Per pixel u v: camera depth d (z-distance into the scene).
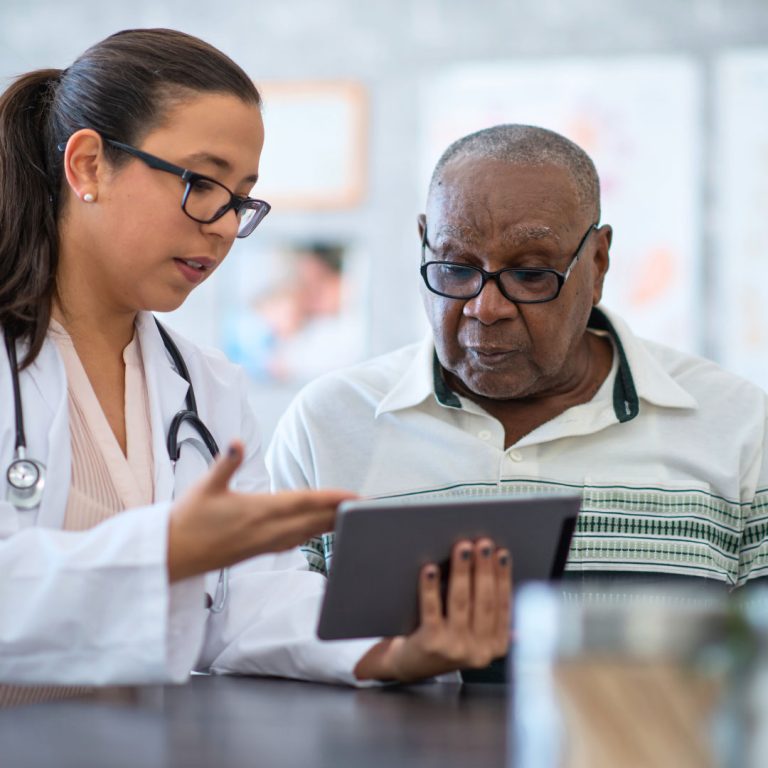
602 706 0.55
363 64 3.34
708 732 0.54
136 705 0.97
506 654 1.08
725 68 3.13
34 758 0.73
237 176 1.22
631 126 3.16
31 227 1.24
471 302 1.40
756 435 1.56
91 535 0.98
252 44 3.40
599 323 1.64
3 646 0.98
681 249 3.12
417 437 1.58
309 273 3.31
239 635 1.25
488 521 1.00
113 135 1.20
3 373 1.21
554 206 1.39
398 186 3.29
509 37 3.25
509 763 0.74
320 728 0.86
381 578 0.99
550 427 1.52
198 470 1.33
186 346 1.43
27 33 3.53
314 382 1.67
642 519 1.50
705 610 0.55
